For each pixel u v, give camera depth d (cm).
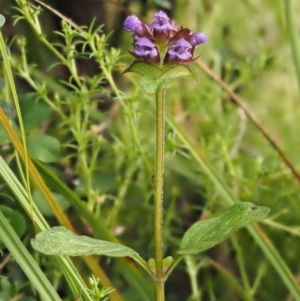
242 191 53
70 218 48
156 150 37
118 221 53
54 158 44
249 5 66
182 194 56
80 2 53
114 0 52
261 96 63
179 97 56
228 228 37
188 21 60
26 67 46
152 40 36
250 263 54
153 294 49
